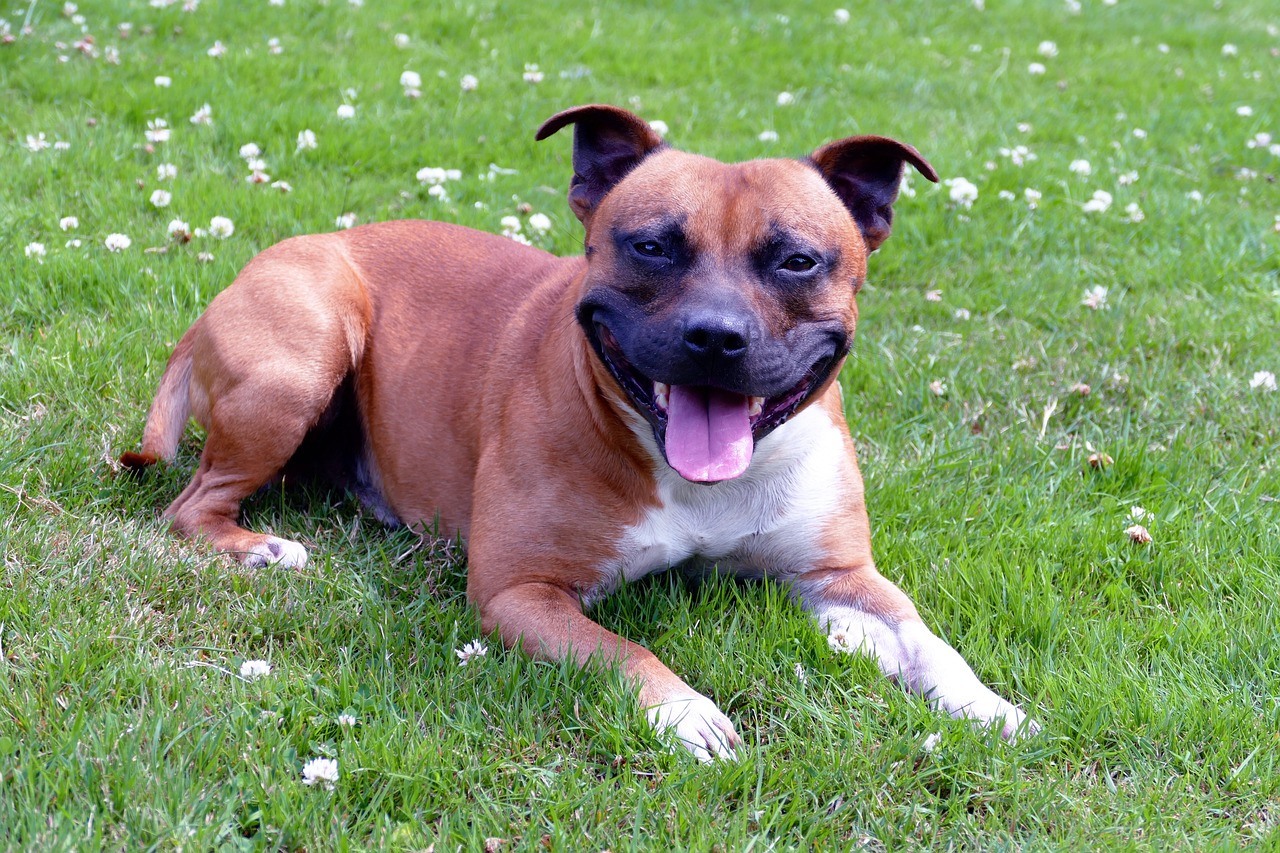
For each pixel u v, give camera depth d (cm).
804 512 353
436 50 872
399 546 380
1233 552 372
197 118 674
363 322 408
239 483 386
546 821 254
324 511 400
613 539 339
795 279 321
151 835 235
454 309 398
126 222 558
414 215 596
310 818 245
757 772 270
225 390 381
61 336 451
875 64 956
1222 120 855
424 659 308
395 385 398
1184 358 525
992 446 457
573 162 363
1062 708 297
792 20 1055
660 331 303
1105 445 452
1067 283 586
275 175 633
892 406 480
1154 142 803
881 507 407
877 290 577
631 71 869
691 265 315
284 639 320
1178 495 413
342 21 900
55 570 329
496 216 599
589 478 335
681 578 370
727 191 321
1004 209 661
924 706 294
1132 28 1173
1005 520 393
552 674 300
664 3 1078
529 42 905
